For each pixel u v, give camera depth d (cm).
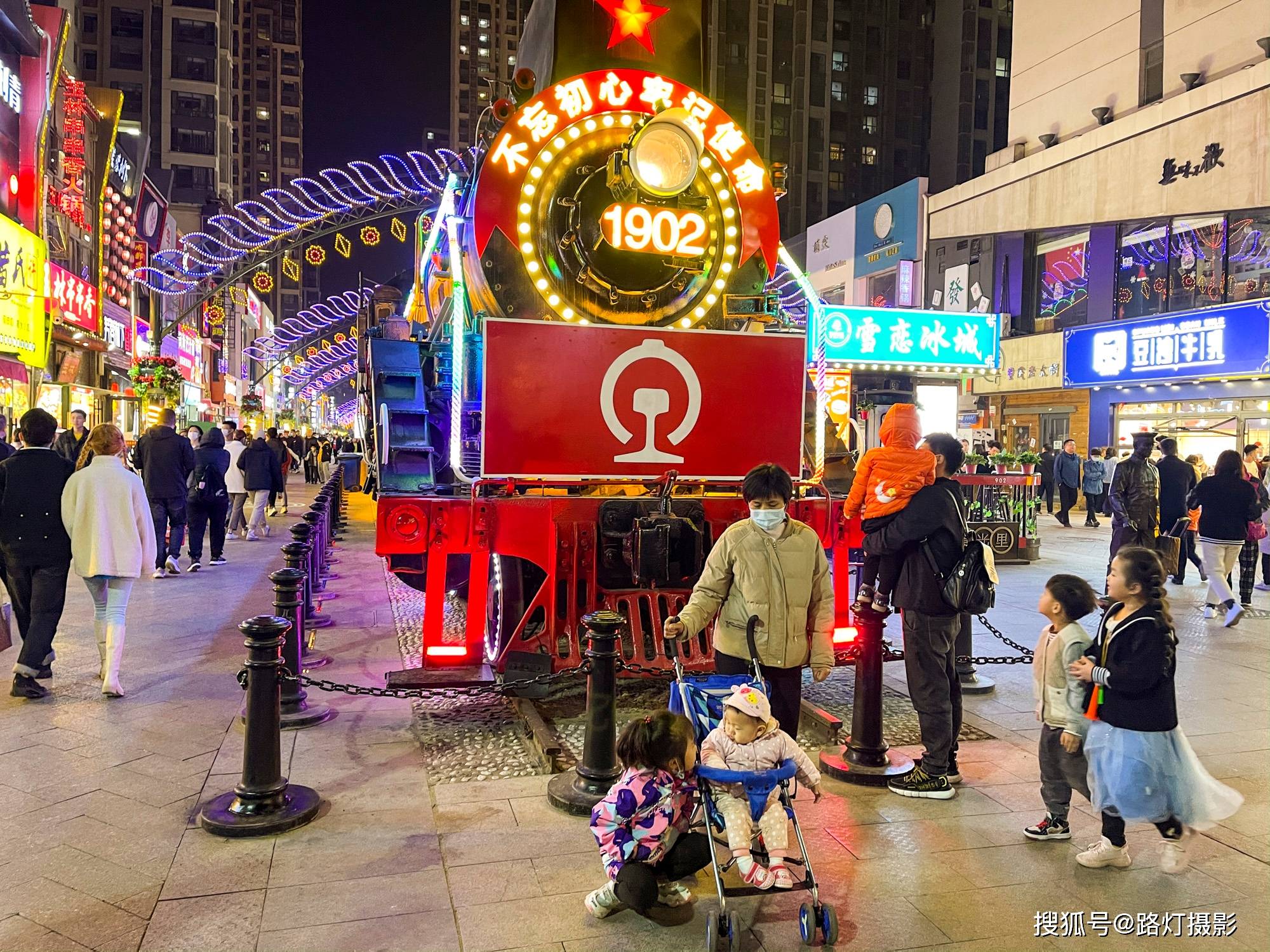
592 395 536
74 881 328
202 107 6375
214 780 426
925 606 410
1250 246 1884
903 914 311
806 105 6097
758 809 307
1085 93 2412
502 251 542
